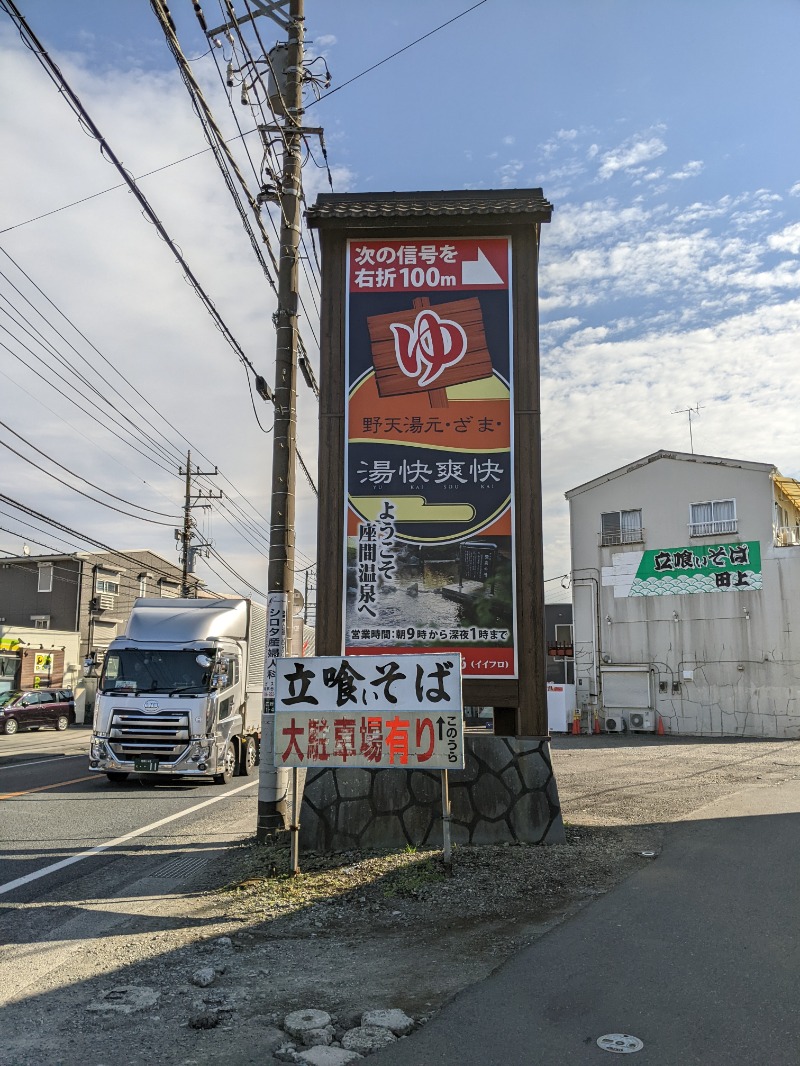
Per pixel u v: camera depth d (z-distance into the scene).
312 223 10.06
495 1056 4.06
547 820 8.88
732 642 29.98
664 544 31.77
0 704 33.16
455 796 8.97
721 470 30.94
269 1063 4.11
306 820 8.94
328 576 9.70
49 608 43.34
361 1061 4.06
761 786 13.52
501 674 9.44
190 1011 4.79
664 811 10.86
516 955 5.44
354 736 7.89
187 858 9.18
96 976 5.40
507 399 9.95
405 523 9.77
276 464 10.46
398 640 9.56
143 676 15.51
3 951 5.99
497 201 10.20
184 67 7.66
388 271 10.21
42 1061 4.16
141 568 48.38
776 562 29.48
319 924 6.36
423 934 6.02
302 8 11.23
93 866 8.86
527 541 9.66
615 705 31.88
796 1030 4.22
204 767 15.17
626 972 5.07
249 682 18.34
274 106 10.99
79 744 27.30
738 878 7.25
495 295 10.12
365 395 10.02
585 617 33.03
